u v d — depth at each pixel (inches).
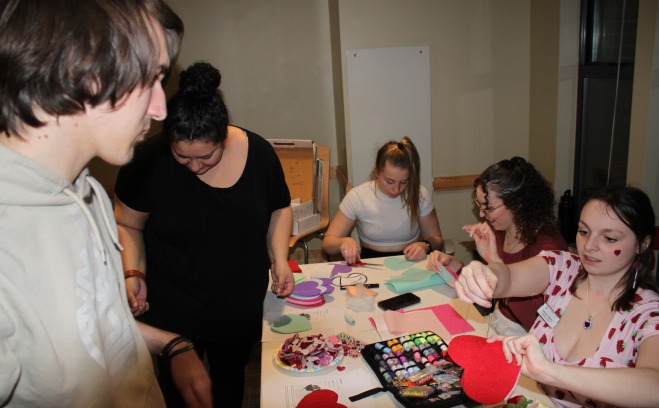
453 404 45.6
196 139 51.9
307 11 155.3
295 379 51.6
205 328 69.1
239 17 153.6
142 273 65.5
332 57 156.2
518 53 137.4
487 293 44.1
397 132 139.3
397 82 136.0
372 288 73.7
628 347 45.4
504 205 69.5
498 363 40.3
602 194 46.3
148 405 33.4
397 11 133.0
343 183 151.1
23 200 22.2
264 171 67.4
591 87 117.1
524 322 66.9
